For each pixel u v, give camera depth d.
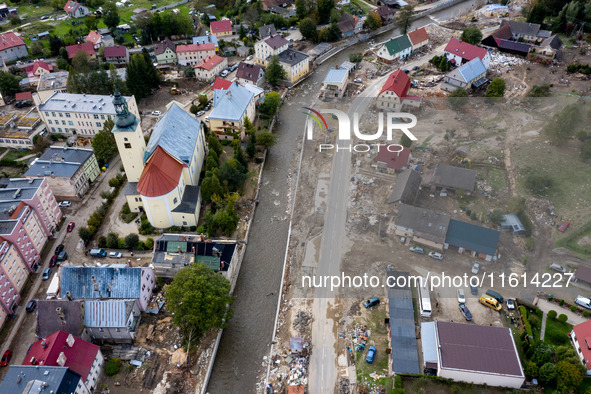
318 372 87.50
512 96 169.88
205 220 118.94
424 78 188.62
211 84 197.00
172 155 120.88
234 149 147.50
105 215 126.38
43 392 74.06
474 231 109.38
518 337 90.88
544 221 117.38
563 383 79.75
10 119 159.12
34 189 112.75
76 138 160.88
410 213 114.31
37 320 89.38
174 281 94.06
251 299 105.44
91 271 96.31
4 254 97.06
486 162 136.75
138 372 88.12
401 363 85.88
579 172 130.50
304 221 123.81
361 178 136.00
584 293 99.88
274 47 197.62
